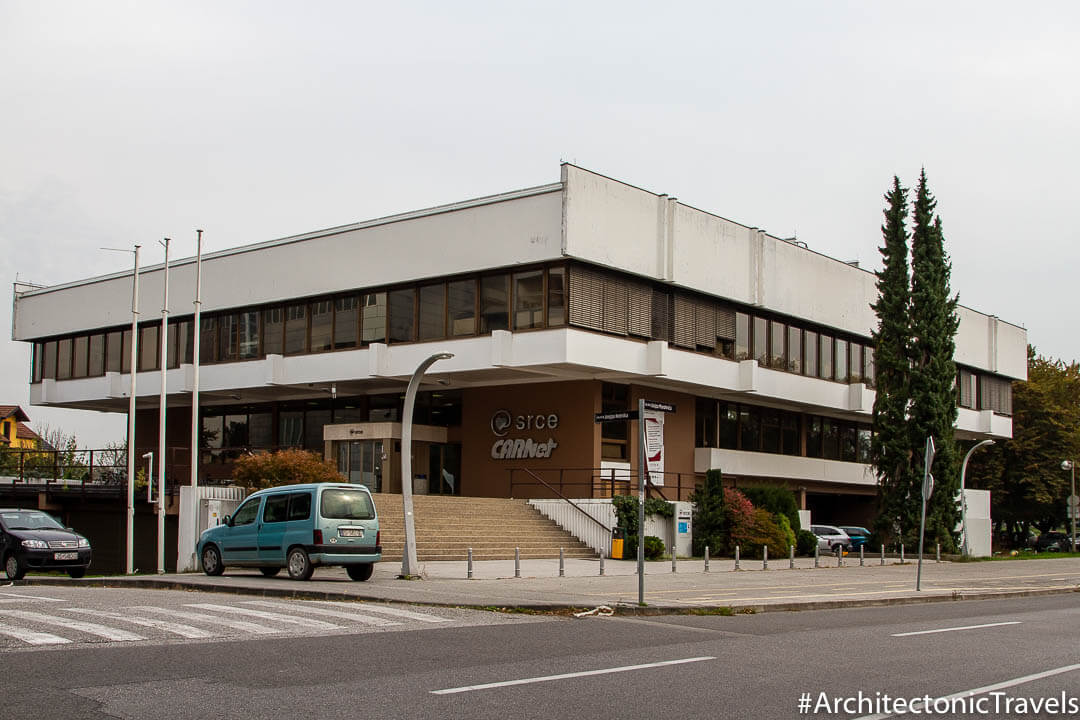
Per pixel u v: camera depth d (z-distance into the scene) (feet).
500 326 117.70
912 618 56.49
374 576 76.64
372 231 128.47
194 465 99.45
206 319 146.30
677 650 39.47
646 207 121.80
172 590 65.36
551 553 107.04
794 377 145.38
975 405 189.16
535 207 114.01
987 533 171.32
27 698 28.02
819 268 151.12
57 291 164.86
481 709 27.40
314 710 26.96
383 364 125.59
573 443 124.26
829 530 148.77
